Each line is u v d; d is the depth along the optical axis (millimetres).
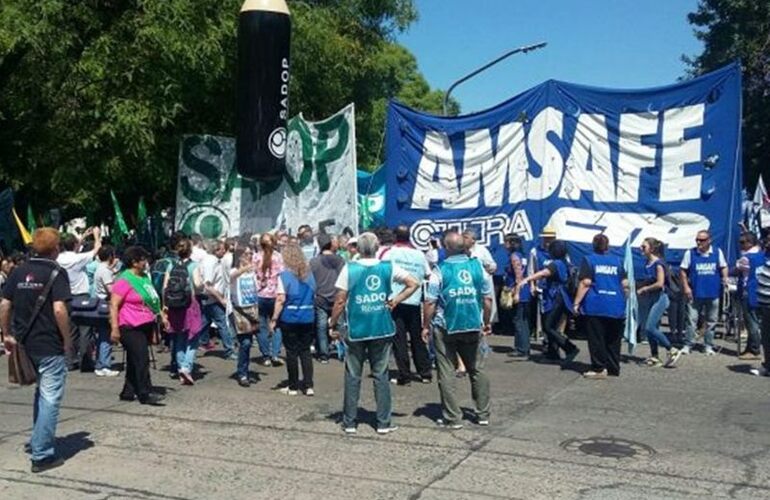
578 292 10750
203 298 12539
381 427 7875
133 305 9148
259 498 6059
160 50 15500
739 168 13359
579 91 14133
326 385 10305
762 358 12031
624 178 13883
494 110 14695
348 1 23297
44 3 15102
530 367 11453
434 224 15031
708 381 10453
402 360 10234
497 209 14633
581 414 8648
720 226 13273
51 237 6812
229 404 9188
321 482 6418
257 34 14555
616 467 6793
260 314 11758
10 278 6770
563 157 14211
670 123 13625
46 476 6566
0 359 12133
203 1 15953
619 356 10898
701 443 7531
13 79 16188
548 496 6086
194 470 6734
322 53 18953
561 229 14125
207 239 15109
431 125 15109
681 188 13539
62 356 6773
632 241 13758
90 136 15484
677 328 13188
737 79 13234
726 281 12570
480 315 8086
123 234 16203
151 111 15531
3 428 8062
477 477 6531
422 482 6414
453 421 8062
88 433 7895
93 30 16172
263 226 15711
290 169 15539
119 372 11266
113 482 6422
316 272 11914
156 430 8023
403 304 10195
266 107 14664
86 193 15984
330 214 15328
